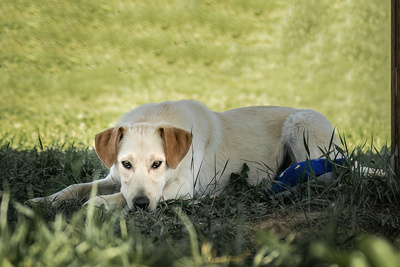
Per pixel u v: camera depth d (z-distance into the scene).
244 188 5.52
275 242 3.31
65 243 3.33
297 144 6.21
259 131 6.39
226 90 16.91
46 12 21.78
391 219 4.43
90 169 6.48
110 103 15.21
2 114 13.50
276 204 4.81
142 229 4.19
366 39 20.58
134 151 5.04
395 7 4.85
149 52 19.84
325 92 16.62
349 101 15.64
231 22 21.86
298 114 6.39
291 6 22.72
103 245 3.38
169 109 5.86
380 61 18.95
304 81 17.70
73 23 21.33
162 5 22.98
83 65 18.50
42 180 5.96
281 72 18.47
